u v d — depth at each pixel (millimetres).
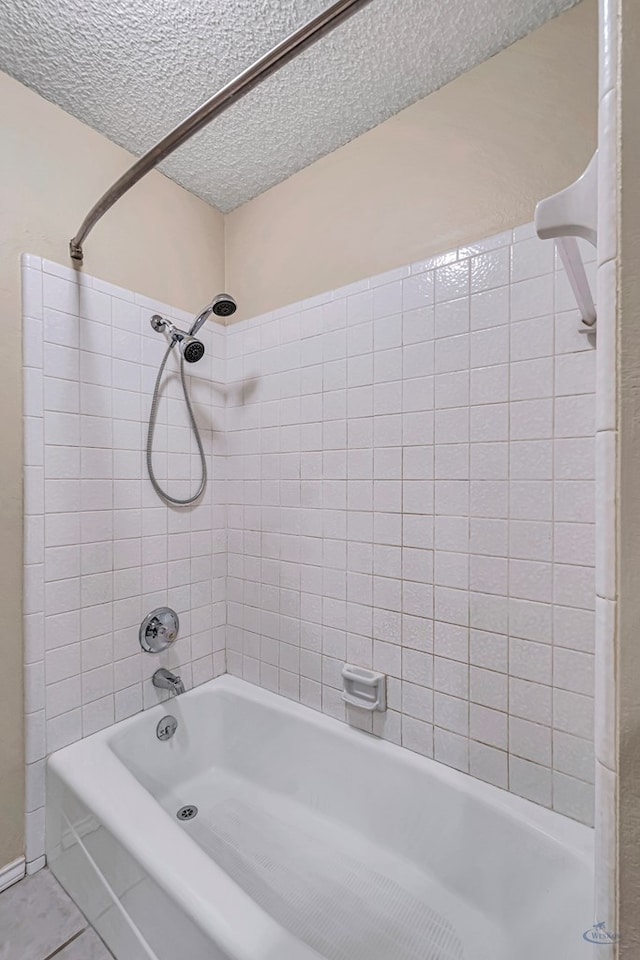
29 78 1253
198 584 1742
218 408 1826
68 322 1355
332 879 1229
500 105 1171
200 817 1485
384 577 1364
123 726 1457
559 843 981
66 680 1338
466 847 1134
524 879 1022
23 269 1256
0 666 1204
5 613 1215
